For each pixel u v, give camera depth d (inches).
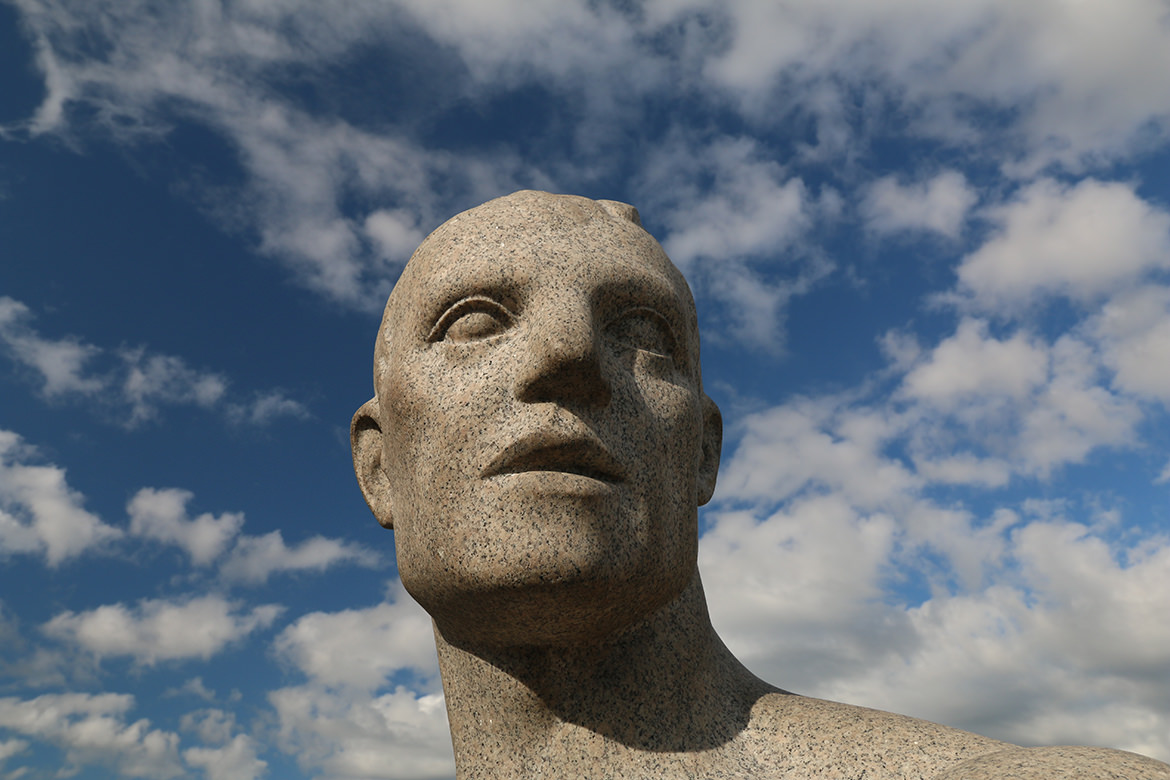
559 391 139.4
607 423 142.5
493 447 138.3
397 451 153.9
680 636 150.8
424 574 144.3
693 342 170.9
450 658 157.2
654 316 157.0
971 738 132.3
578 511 133.8
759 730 145.1
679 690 146.6
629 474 142.1
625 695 143.9
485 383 142.8
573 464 138.7
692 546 154.2
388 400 156.4
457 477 140.1
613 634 146.0
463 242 157.5
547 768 141.9
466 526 136.9
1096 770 109.3
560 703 144.7
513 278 148.6
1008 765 113.7
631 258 158.1
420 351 153.4
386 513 169.8
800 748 139.3
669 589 147.7
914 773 127.9
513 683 146.4
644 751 140.3
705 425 178.4
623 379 148.3
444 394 145.9
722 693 152.8
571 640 143.4
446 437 142.8
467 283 150.1
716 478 177.0
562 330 138.6
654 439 147.6
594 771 139.3
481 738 149.5
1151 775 108.9
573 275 149.5
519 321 148.6
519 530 132.9
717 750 142.2
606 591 135.3
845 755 135.0
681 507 151.7
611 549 135.3
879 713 143.7
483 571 133.6
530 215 160.4
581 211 165.9
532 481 134.6
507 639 144.3
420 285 157.5
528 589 132.4
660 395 152.6
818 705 148.3
